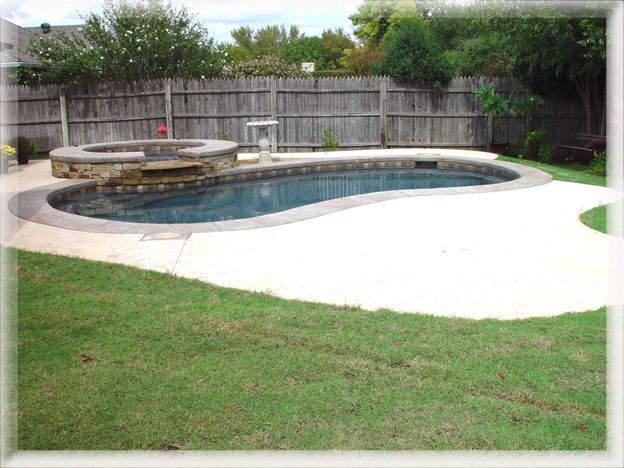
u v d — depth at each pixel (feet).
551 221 24.23
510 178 39.83
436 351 12.04
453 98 54.70
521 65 52.90
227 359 11.76
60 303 14.79
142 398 10.33
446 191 31.60
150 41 59.82
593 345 12.32
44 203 28.55
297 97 53.83
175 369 11.37
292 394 10.42
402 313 14.25
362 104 54.34
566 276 17.16
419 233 22.35
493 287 16.26
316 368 11.35
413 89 54.34
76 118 55.88
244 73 72.59
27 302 14.89
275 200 35.17
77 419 9.71
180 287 16.14
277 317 13.89
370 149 54.90
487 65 71.36
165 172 37.81
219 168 40.75
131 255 19.45
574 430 9.30
